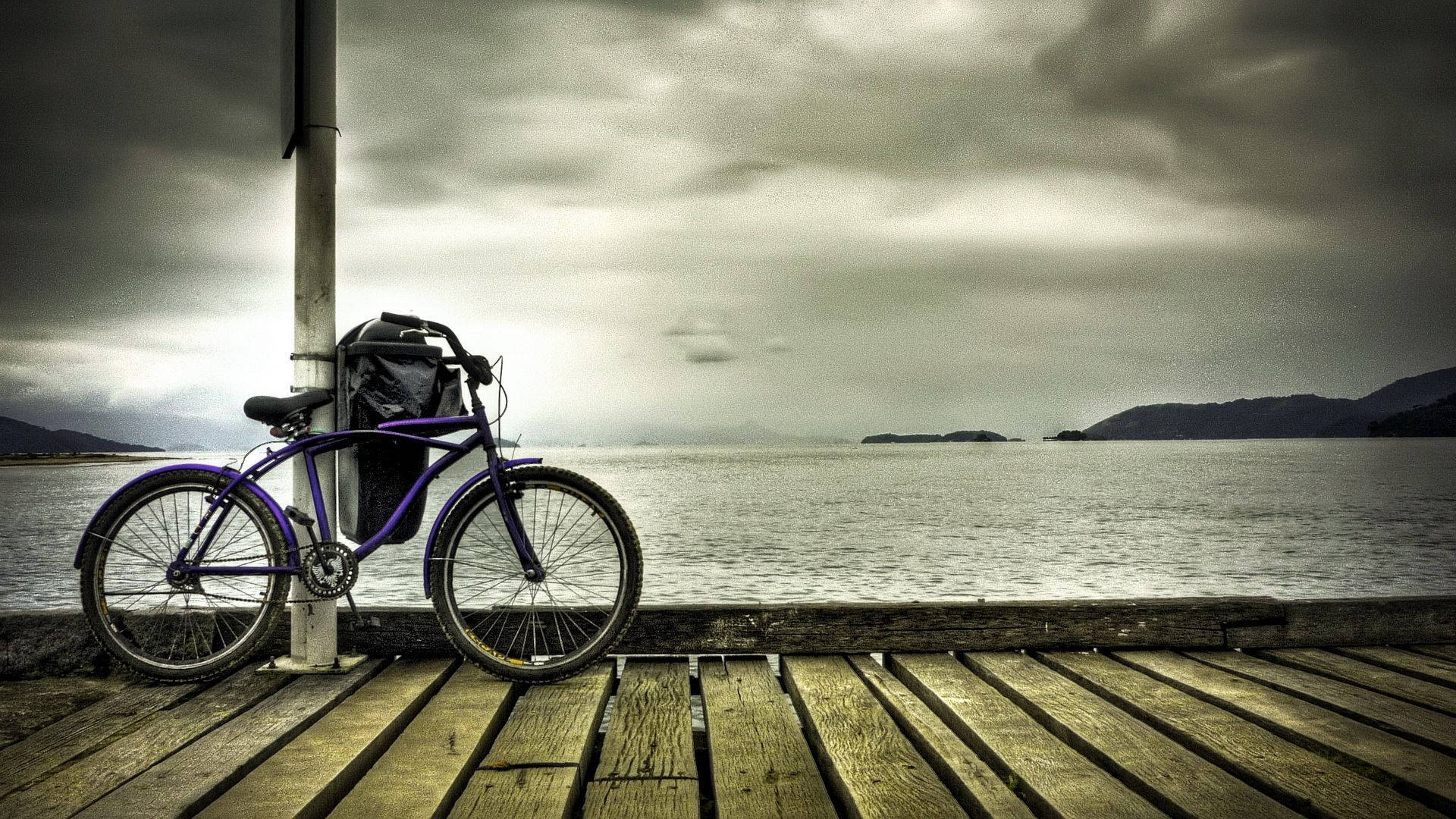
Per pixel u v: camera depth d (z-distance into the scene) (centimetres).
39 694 372
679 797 262
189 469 381
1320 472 9600
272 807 246
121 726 321
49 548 2781
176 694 359
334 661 393
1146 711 337
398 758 289
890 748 300
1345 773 274
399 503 397
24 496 6519
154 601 390
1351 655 416
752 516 4081
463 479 399
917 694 380
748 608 425
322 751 291
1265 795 260
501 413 404
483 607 402
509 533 391
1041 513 4297
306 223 408
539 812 249
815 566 2225
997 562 2323
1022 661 409
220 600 379
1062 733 321
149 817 240
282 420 381
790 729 324
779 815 249
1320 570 2234
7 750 297
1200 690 362
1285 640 432
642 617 421
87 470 17075
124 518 379
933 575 2072
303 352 406
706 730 326
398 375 395
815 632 425
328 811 263
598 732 358
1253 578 2077
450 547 388
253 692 361
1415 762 280
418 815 245
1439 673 379
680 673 401
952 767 280
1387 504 4869
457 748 298
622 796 262
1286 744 299
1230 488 6588
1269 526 3525
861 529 3394
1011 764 284
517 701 384
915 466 13700
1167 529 3388
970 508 4625
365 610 415
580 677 396
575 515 397
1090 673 388
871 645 425
